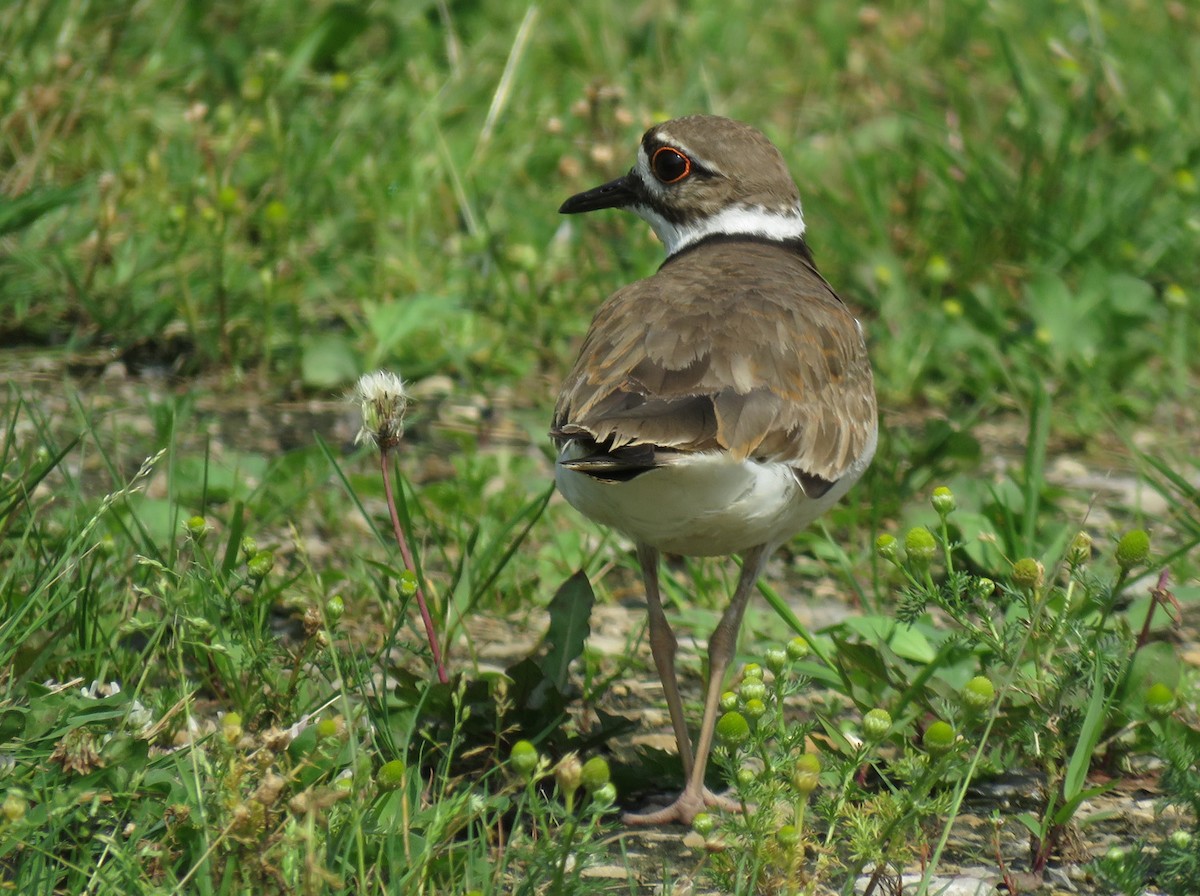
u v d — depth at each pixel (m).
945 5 19.12
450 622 9.48
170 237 13.66
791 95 17.42
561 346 13.66
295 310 13.17
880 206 14.60
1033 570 7.38
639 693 9.16
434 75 16.64
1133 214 14.95
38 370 12.75
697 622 9.70
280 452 11.95
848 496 11.45
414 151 15.38
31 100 14.17
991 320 13.74
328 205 14.55
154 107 15.45
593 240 14.53
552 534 10.80
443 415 12.86
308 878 5.66
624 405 7.43
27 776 6.62
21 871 6.03
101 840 6.39
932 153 15.24
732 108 16.67
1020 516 10.89
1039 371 13.39
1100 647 7.54
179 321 13.48
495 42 17.41
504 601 10.07
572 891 6.13
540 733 7.88
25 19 15.17
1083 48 17.98
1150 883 6.95
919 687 7.79
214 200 14.02
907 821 6.47
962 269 14.27
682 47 17.77
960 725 7.02
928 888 6.89
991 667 8.16
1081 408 13.17
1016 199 14.59
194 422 12.27
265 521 10.27
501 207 14.95
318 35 16.70
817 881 6.75
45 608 7.67
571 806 6.00
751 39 18.47
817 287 8.80
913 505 11.23
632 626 9.98
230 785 6.04
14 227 12.79
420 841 6.45
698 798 7.68
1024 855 7.30
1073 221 14.72
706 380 7.63
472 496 11.23
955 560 10.38
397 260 14.17
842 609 10.35
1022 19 18.92
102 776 6.73
